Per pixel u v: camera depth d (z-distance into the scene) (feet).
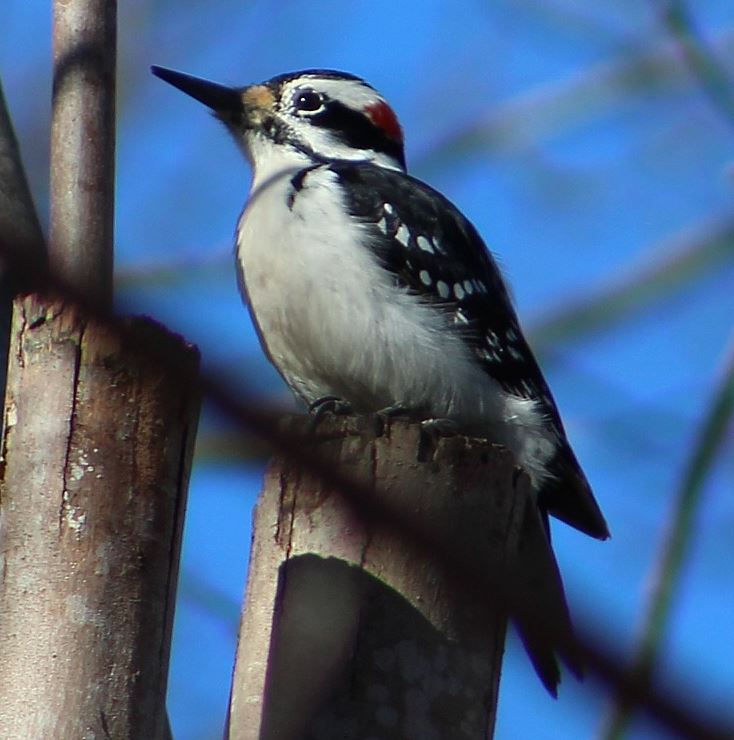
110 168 22.22
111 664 18.16
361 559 20.35
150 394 18.63
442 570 7.41
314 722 19.84
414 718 19.79
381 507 7.39
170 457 18.76
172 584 18.88
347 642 20.11
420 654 19.99
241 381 7.28
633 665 6.52
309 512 20.81
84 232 21.72
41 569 18.38
